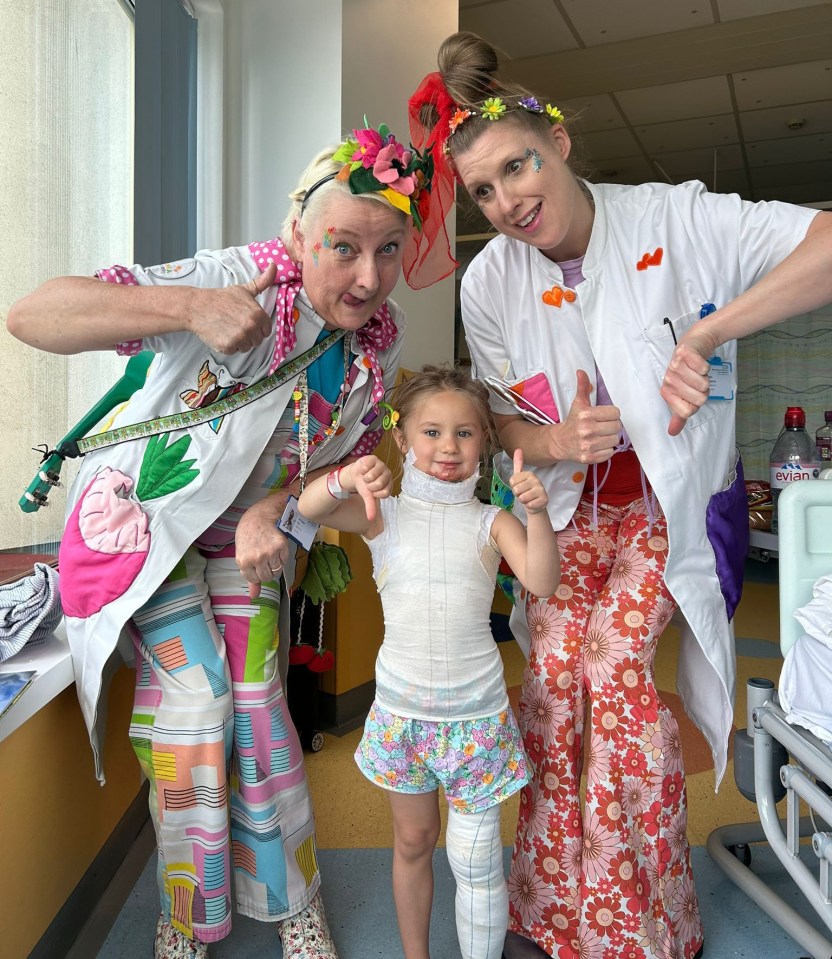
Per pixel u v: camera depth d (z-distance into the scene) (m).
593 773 1.27
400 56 2.98
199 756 1.23
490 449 1.38
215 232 2.64
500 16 4.52
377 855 1.73
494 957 1.23
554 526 1.38
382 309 1.37
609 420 1.21
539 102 1.22
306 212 1.18
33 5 1.71
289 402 1.29
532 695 1.34
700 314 1.30
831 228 1.17
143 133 2.13
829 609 1.21
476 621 1.21
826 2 4.39
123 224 2.24
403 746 1.20
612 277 1.31
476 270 1.44
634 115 5.89
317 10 2.59
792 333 6.44
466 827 1.20
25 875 1.20
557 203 1.22
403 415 1.31
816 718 1.16
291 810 1.33
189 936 1.27
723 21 4.59
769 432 6.55
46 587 1.41
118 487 1.25
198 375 1.25
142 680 1.30
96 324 1.08
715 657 1.29
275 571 1.24
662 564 1.30
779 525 1.30
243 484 1.31
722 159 6.91
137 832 1.78
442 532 1.23
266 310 1.23
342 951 1.39
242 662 1.31
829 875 1.11
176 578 1.28
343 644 2.49
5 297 1.63
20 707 1.12
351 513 1.25
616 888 1.24
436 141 1.27
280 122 2.65
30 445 1.72
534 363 1.40
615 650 1.28
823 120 6.00
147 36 2.14
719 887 1.62
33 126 1.72
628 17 4.54
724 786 2.07
